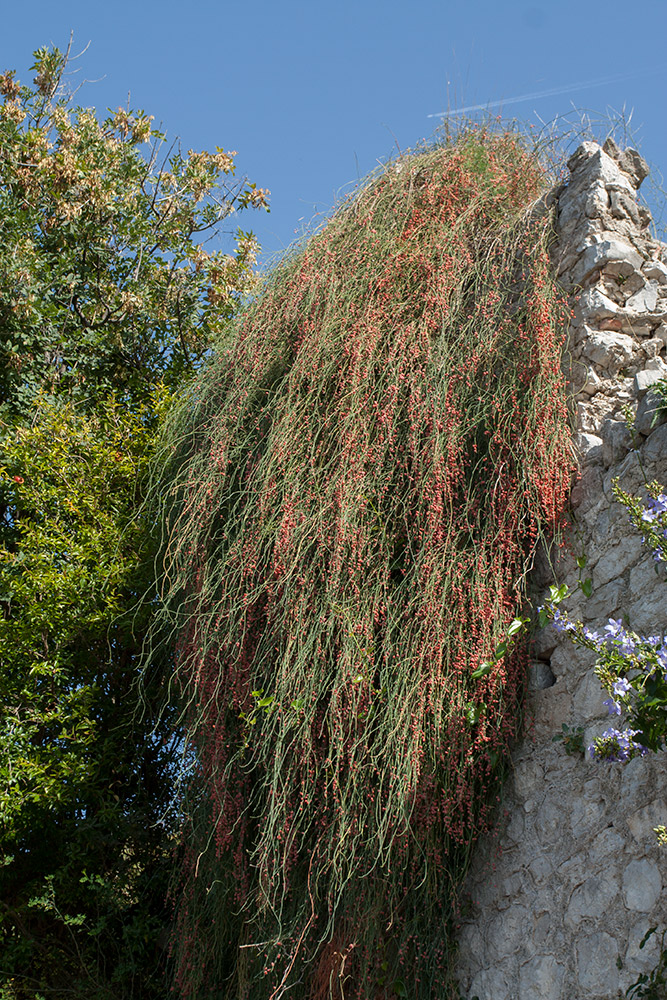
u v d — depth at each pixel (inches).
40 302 251.9
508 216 155.3
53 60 300.2
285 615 125.0
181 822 154.9
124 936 168.1
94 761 179.8
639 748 91.0
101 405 238.2
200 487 147.9
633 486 114.0
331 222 167.0
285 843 120.2
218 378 164.6
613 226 138.0
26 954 175.9
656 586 107.2
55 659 184.4
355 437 130.4
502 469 123.0
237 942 138.5
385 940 119.5
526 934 109.0
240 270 280.7
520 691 119.5
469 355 131.8
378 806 110.7
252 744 131.2
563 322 133.6
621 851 100.6
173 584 147.6
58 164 271.1
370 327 139.1
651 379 121.9
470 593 117.0
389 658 118.9
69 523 199.5
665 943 92.1
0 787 169.2
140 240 281.4
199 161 296.7
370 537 126.2
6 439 212.1
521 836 114.3
